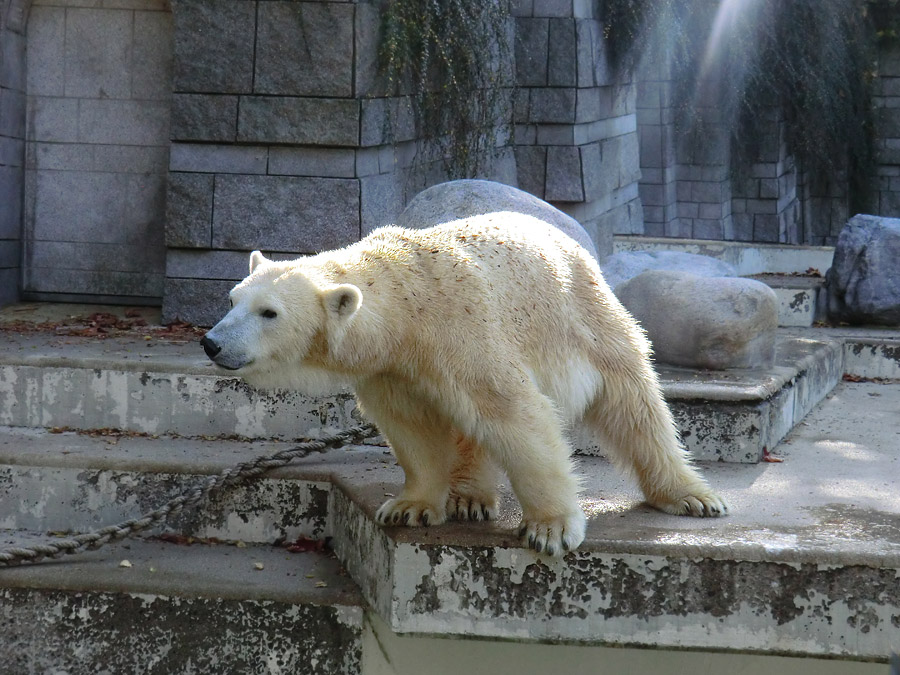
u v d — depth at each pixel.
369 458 7.11
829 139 22.53
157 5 10.55
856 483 6.59
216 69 9.80
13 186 10.70
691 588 5.28
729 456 7.15
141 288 10.96
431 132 11.44
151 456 7.02
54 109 10.76
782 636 5.23
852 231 12.27
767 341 8.29
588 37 13.95
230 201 9.96
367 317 5.13
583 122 13.87
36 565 6.20
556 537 5.19
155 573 6.14
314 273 5.25
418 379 5.28
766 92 21.02
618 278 10.88
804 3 20.73
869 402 9.37
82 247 10.94
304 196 9.91
